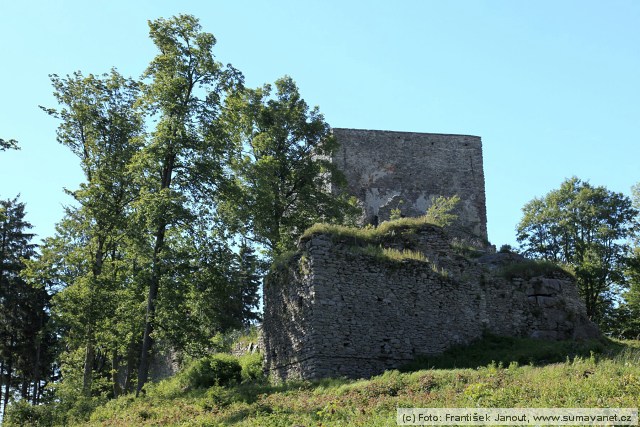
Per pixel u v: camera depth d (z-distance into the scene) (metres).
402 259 27.56
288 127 37.56
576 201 46.59
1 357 44.44
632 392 15.86
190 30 30.34
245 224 34.28
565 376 18.45
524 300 30.25
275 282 28.27
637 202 53.00
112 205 32.50
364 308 26.22
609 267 44.88
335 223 36.53
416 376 21.56
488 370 21.67
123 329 29.70
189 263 28.84
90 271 32.97
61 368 38.56
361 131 46.25
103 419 25.48
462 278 28.98
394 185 45.84
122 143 33.97
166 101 29.41
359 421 16.48
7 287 43.25
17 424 27.41
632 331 46.31
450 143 47.75
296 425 16.98
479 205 47.12
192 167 29.53
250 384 26.53
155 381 38.88
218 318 30.59
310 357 25.20
